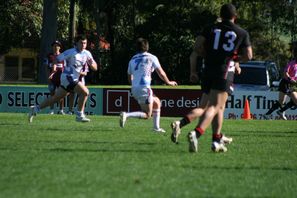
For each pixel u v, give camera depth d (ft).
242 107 193.98
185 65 373.40
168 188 59.62
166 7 392.06
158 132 108.17
